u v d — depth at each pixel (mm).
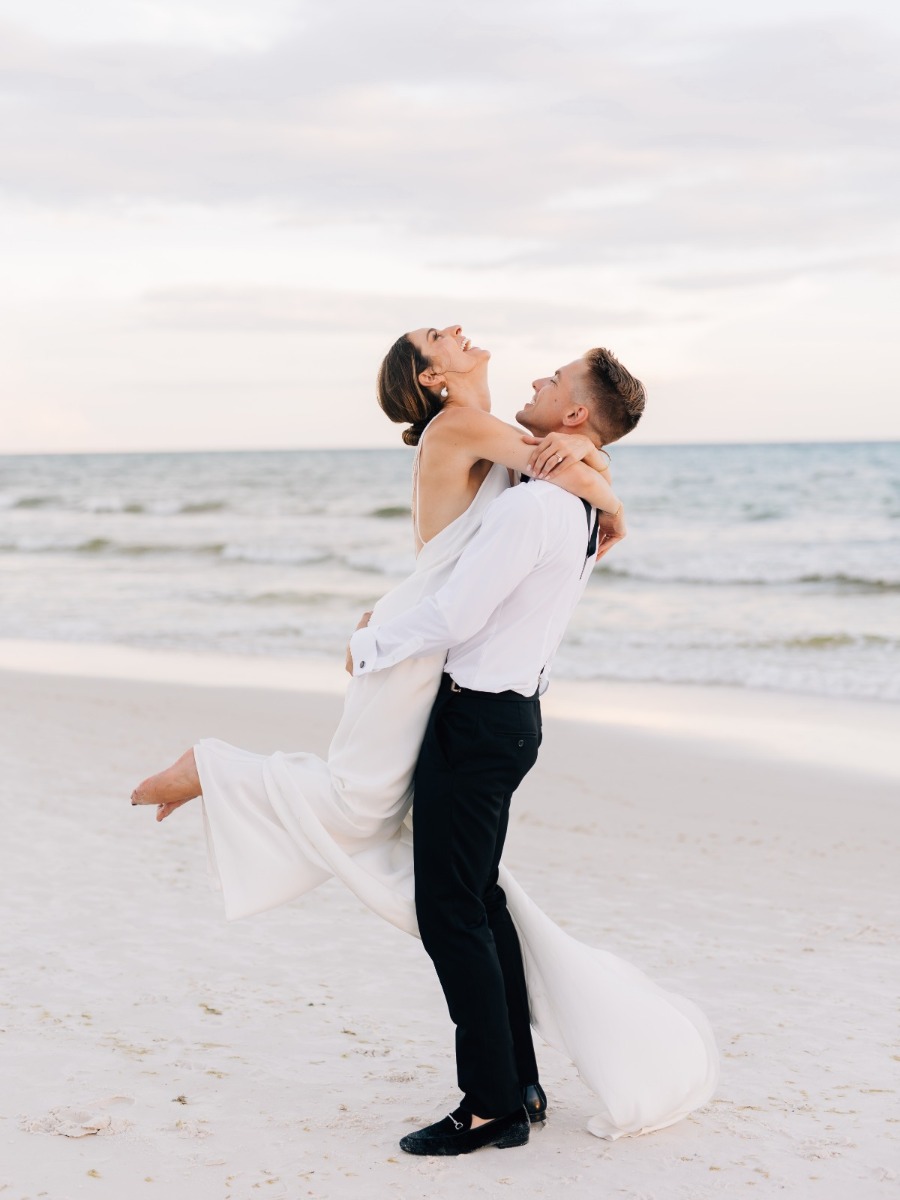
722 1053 3547
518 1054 2924
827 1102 3137
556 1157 2744
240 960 4359
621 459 63094
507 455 2699
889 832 6953
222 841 2783
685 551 26453
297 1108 3006
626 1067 2838
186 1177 2574
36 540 31359
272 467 67250
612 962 3012
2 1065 3227
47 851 5930
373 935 4758
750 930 5062
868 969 4488
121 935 4602
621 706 11289
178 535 33469
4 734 9484
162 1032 3561
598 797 7852
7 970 4098
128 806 7074
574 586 2730
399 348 2809
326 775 2777
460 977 2691
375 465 67812
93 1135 2789
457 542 2746
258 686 12383
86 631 17078
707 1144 2840
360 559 26375
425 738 2715
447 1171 2645
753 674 13023
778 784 8172
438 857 2670
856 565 22844
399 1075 3266
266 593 21375
